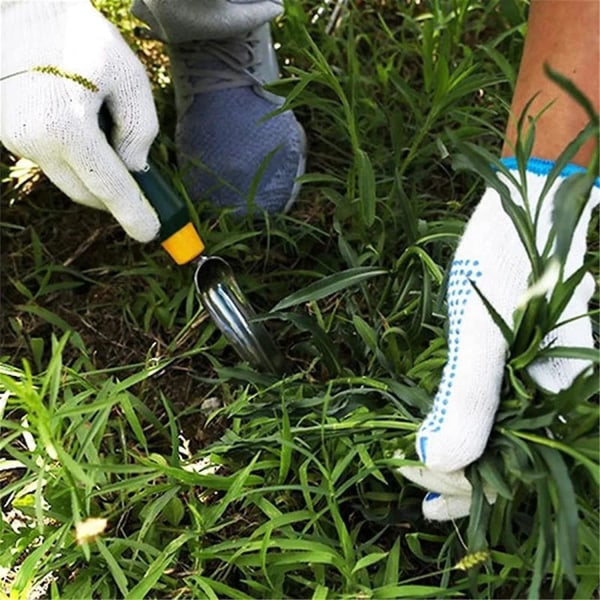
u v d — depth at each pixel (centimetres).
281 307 44
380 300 51
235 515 46
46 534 44
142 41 70
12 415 52
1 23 48
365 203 50
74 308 58
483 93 64
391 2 71
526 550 39
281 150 60
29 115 45
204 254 54
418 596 40
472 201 59
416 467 38
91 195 49
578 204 31
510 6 54
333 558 39
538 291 31
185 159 61
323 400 44
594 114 28
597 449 34
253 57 60
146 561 44
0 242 61
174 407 53
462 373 36
